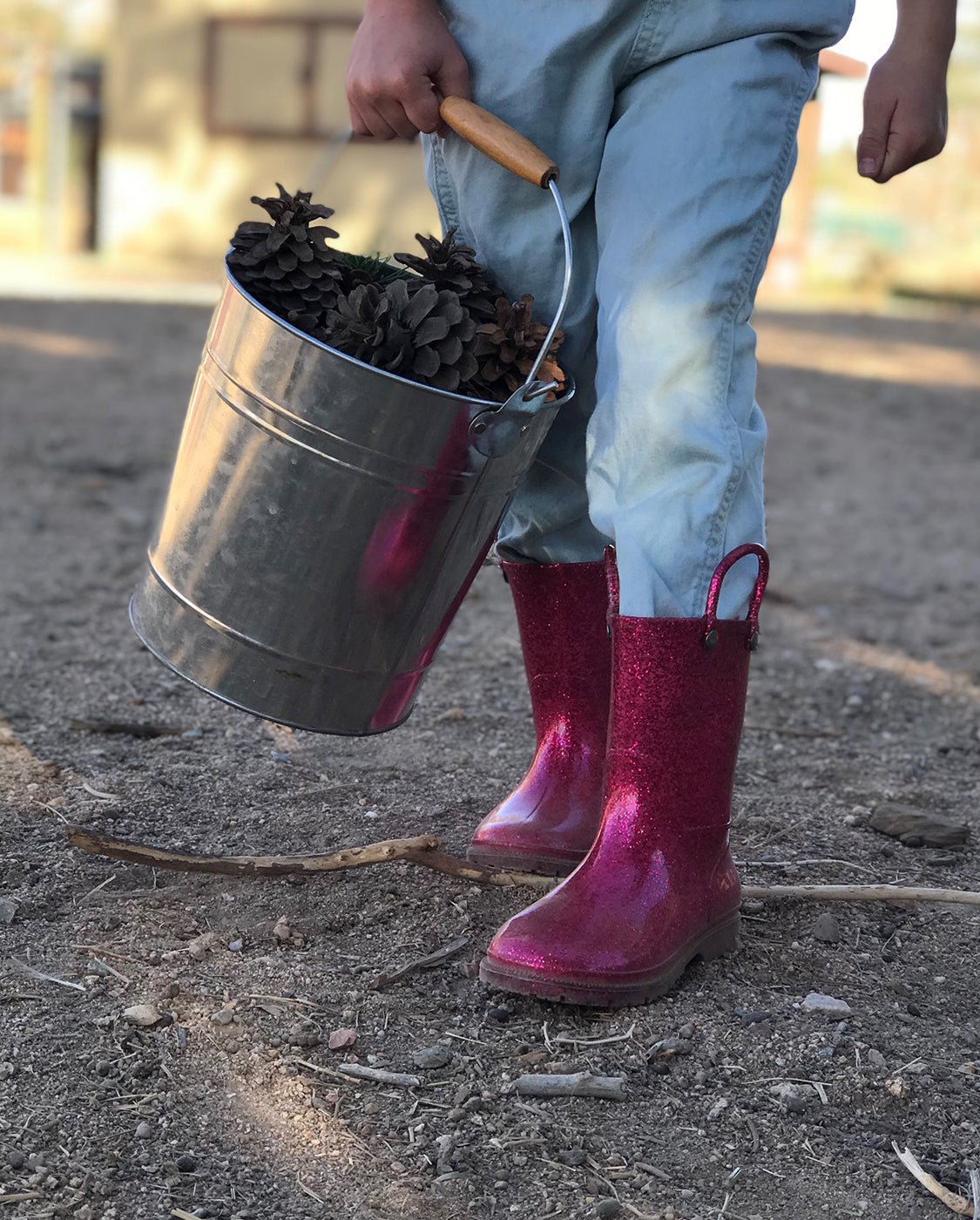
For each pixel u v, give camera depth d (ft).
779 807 6.63
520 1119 4.18
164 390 19.92
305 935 5.14
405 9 4.83
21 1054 4.35
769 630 10.16
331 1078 4.33
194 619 4.83
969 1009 4.89
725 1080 4.39
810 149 50.16
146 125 47.34
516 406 4.46
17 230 61.21
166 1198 3.83
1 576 10.41
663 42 4.67
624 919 4.71
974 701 8.60
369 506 4.54
